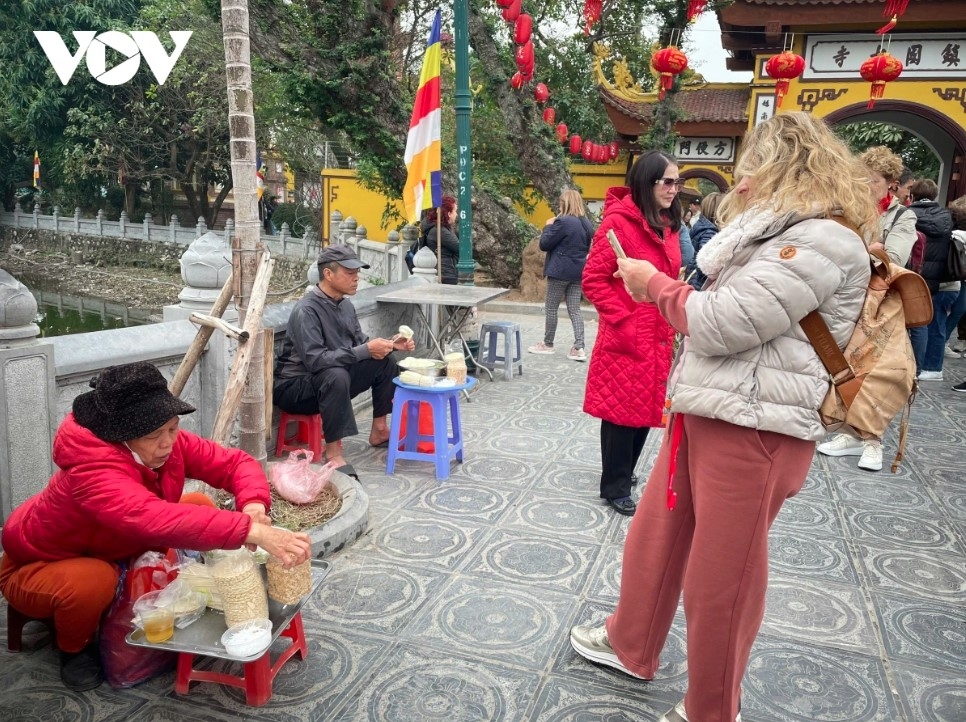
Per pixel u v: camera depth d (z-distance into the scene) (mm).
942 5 11258
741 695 2193
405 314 5879
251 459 2330
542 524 3334
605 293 3193
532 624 2523
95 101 24188
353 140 11477
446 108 14203
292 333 3861
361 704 2096
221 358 3531
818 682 2266
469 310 6066
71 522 2043
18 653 2289
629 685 2213
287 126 21609
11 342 2553
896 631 2564
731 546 1719
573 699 2143
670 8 10945
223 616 2121
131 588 2121
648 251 3152
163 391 1973
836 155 1626
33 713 2031
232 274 2973
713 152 14438
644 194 3125
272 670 2141
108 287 24703
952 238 5945
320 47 10492
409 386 3826
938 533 3398
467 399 5531
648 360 3244
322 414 3797
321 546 2904
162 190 30391
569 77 17531
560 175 12125
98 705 2072
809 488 3955
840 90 12688
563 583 2807
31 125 24547
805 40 12727
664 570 2061
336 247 3912
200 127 22844
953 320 6625
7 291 2520
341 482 3439
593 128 16984
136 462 2014
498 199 12266
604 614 2590
